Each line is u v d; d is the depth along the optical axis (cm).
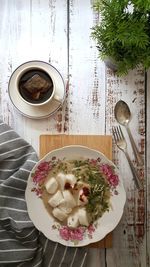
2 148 68
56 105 68
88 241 67
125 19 55
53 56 71
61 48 71
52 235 67
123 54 58
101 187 67
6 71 71
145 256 69
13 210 68
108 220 67
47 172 68
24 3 71
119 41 56
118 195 67
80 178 67
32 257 68
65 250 68
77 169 68
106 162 67
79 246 67
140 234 69
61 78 68
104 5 58
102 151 68
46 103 66
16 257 67
